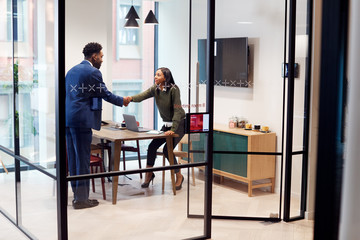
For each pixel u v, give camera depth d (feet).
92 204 10.56
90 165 10.41
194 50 11.58
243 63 13.78
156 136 11.24
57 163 10.05
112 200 10.81
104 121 10.44
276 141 13.93
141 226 11.26
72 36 9.82
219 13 13.65
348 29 1.15
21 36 11.75
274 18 13.46
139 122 10.96
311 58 13.76
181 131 11.61
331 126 1.17
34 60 11.02
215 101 13.94
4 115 13.14
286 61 13.46
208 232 12.25
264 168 14.03
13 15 12.25
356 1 1.14
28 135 11.60
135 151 10.98
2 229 12.60
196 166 11.93
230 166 14.20
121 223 11.01
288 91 13.46
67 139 10.03
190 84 11.60
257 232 12.90
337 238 1.16
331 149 1.17
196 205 12.07
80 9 9.83
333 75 1.17
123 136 10.75
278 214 14.05
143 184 11.21
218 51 13.74
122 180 10.89
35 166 11.31
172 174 11.62
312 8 13.55
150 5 10.69
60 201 10.11
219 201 14.21
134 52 10.65
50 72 10.20
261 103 13.87
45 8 10.24
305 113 13.87
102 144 10.51
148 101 11.02
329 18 1.18
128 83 10.63
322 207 1.18
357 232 1.13
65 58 9.80
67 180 10.14
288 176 13.74
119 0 10.27
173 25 11.12
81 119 10.14
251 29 13.65
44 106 10.62
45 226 11.14
